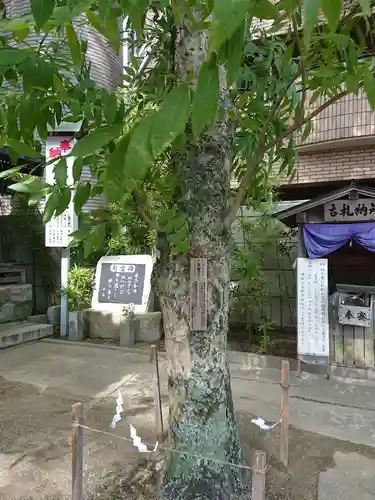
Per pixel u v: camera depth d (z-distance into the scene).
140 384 6.04
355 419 4.81
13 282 10.23
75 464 2.78
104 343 8.55
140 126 1.08
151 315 8.64
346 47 2.06
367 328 6.14
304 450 4.05
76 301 9.07
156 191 3.18
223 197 2.87
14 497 3.32
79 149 1.29
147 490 3.30
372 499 3.27
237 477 3.00
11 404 5.30
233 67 1.05
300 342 6.39
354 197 6.10
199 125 1.03
